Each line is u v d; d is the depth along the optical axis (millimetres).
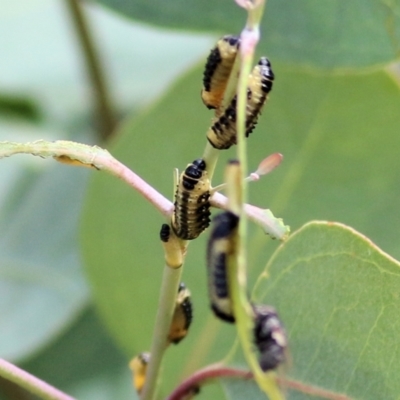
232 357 229
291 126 271
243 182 178
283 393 220
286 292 225
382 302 216
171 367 268
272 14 256
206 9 264
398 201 272
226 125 194
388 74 263
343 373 218
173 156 277
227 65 194
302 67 264
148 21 268
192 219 200
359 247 218
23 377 217
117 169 206
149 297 291
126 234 285
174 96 271
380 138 268
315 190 275
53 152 205
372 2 249
